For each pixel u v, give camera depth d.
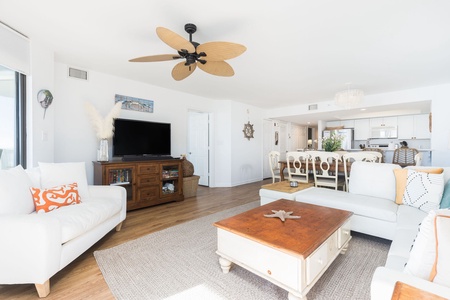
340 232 1.78
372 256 1.97
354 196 2.56
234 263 1.81
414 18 2.02
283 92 4.80
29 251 1.43
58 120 3.16
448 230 0.75
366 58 2.96
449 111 4.07
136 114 4.03
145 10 1.94
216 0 1.79
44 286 1.46
